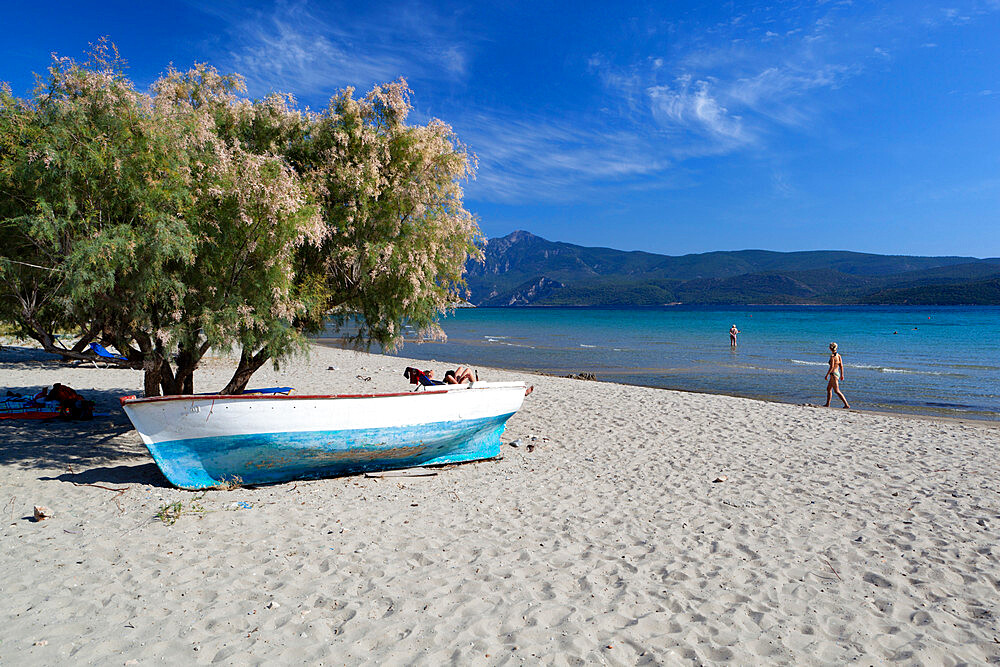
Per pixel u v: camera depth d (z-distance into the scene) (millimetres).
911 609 4855
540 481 8742
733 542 6340
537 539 6336
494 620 4488
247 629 4223
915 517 7219
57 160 6816
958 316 107438
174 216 7543
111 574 5031
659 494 8164
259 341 8789
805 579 5422
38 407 11438
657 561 5789
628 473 9312
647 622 4551
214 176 7762
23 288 7965
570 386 20641
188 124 7977
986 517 7199
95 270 7078
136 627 4180
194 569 5199
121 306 7980
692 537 6469
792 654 4133
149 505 6840
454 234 10508
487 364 32188
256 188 7715
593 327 80750
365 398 8289
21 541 5695
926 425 13688
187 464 7594
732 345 44438
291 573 5191
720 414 15031
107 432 10719
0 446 9320
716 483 8766
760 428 13203
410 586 5043
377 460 8836
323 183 9344
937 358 34281
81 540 5762
